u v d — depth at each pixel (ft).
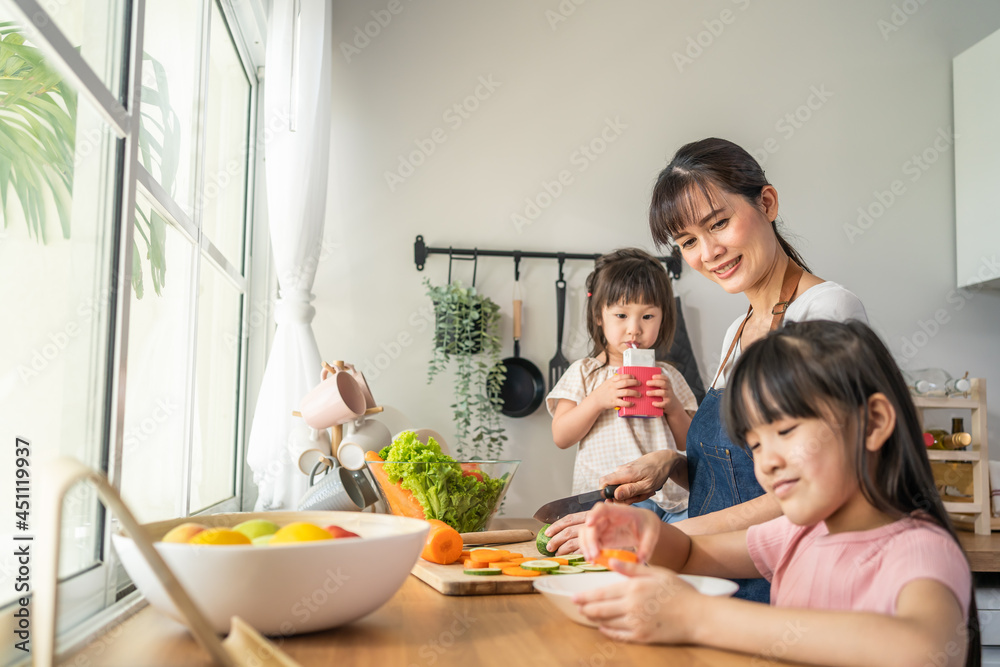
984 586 5.67
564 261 7.37
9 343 2.41
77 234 2.74
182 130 4.61
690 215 3.63
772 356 2.08
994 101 7.44
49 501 1.36
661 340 6.23
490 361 7.10
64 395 2.69
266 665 1.51
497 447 6.95
